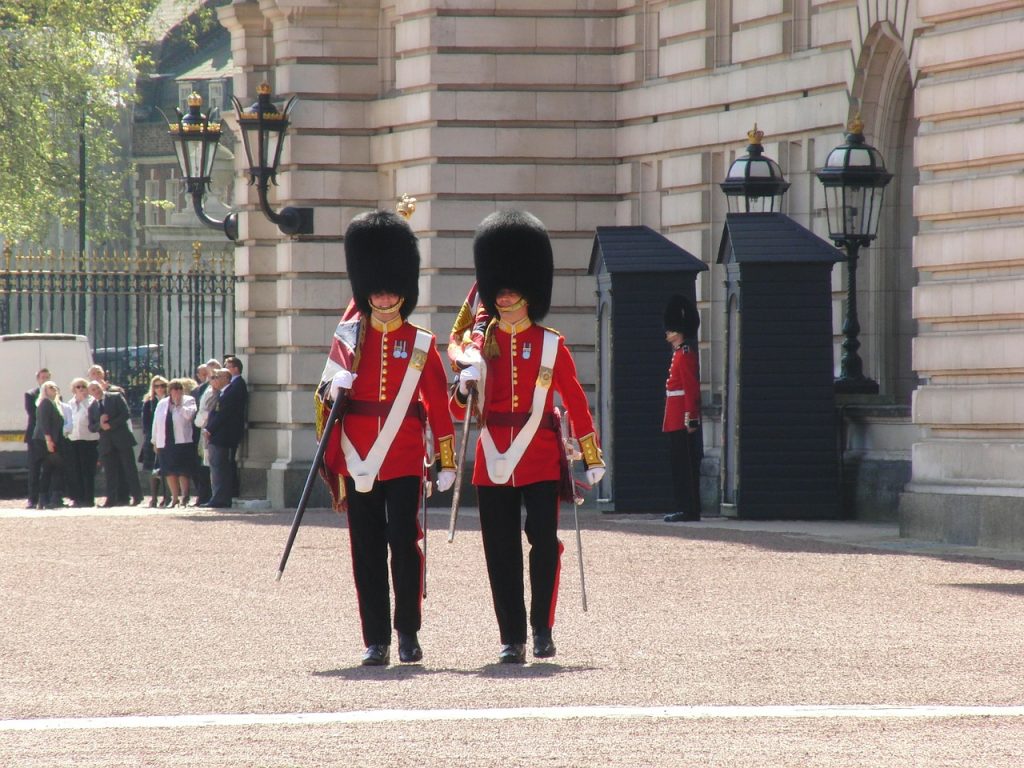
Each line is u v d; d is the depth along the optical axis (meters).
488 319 44.31
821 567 60.06
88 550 70.81
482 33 97.94
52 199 195.62
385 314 43.78
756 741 32.09
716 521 80.19
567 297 99.19
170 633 47.28
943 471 71.44
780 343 79.81
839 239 80.44
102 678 40.22
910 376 87.50
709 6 94.81
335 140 101.94
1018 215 69.62
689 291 84.62
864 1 84.75
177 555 68.12
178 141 108.62
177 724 34.44
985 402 70.06
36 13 184.75
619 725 33.72
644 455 85.00
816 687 37.75
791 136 90.69
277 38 103.06
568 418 44.66
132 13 190.75
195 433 108.81
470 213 98.19
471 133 98.00
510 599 42.88
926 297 72.75
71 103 187.62
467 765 30.14
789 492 80.00
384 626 42.59
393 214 44.44
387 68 102.19
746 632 45.78
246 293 106.88
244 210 107.38
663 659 41.81
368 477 42.84
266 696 37.50
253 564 64.38
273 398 105.81
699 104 95.12
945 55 71.88
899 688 37.56
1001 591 53.56
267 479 104.56
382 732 33.28
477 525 80.31
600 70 99.31
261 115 99.19
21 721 35.00
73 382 112.50
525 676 39.91
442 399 44.00
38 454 111.12
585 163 99.31
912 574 58.00
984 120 70.94
